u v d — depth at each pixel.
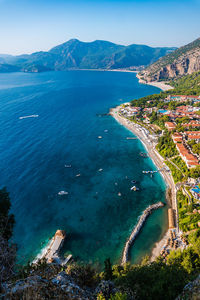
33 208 91.88
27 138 161.25
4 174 113.00
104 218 88.00
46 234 79.62
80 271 36.06
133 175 118.00
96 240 77.56
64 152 142.25
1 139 156.38
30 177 112.19
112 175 117.81
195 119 194.38
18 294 18.39
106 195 101.50
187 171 112.06
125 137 172.50
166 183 110.62
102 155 140.88
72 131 181.75
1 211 36.53
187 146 138.75
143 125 197.38
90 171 121.06
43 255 70.19
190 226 77.50
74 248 73.94
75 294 20.69
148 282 35.28
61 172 118.50
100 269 65.94
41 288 19.59
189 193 95.81
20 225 83.00
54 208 92.56
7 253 23.19
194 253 55.09
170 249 70.75
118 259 70.00
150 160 135.12
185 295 24.23
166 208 92.75
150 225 83.88
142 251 72.38
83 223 85.25
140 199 98.94
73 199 98.25
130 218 87.94
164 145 145.25
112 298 24.72
